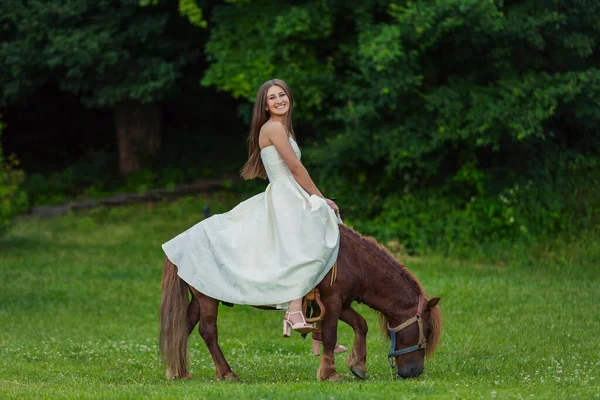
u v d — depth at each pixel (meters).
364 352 7.73
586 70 16.30
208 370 8.68
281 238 7.29
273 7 18.70
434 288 13.84
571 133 17.92
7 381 7.73
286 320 7.19
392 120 17.70
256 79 18.12
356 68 18.89
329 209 7.38
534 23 15.32
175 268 7.67
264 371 8.45
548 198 17.00
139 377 8.20
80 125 28.08
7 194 19.48
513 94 15.74
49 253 18.41
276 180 7.53
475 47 16.53
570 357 9.16
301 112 18.69
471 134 16.31
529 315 12.00
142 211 22.30
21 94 22.86
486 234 16.89
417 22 15.41
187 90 26.42
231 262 7.40
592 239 16.16
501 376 7.89
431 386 6.71
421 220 17.42
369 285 7.51
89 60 20.55
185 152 26.42
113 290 15.03
